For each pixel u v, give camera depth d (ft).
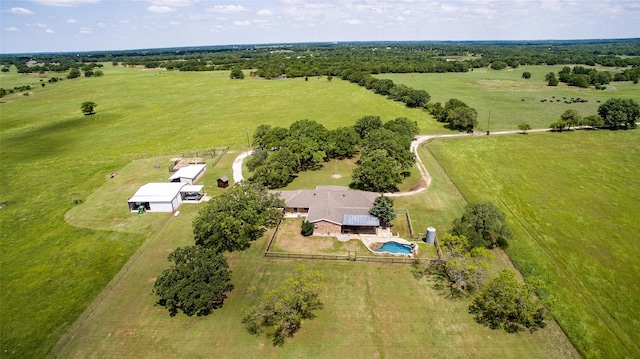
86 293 138.00
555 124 336.08
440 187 220.64
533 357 106.32
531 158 269.03
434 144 306.76
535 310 112.88
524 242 163.53
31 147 331.16
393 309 124.47
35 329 121.60
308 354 108.06
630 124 339.57
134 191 223.92
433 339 112.37
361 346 110.42
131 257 156.87
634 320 120.37
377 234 169.58
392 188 219.20
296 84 616.80
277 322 119.34
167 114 439.63
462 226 156.25
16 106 492.95
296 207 187.01
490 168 251.39
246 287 136.15
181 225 182.29
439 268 144.56
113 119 424.05
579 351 108.27
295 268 146.61
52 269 152.66
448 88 565.53
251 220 161.79
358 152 291.38
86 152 313.12
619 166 249.96
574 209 193.06
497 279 119.75
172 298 121.19
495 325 117.50
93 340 115.24
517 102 466.70
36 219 195.21
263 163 234.17
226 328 118.21
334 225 169.68
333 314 122.83
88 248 165.99
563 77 603.67
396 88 497.05
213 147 311.27
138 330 118.42
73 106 490.90
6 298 136.56
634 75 594.24
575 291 133.69
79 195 223.51
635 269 145.38
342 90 559.38
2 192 231.71
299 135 268.00
